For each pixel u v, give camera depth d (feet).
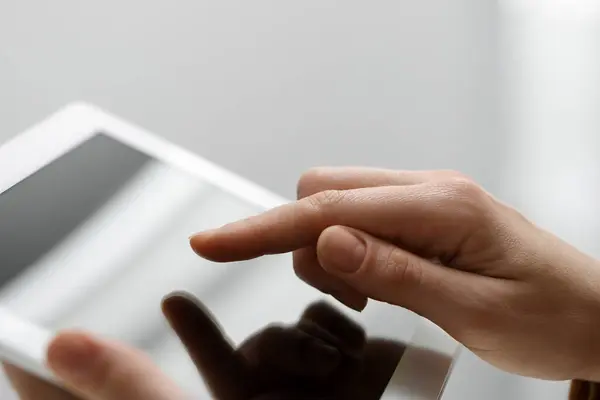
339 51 1.91
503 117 1.93
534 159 1.90
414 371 1.30
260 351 1.31
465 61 1.97
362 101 1.88
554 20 2.05
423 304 1.23
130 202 1.43
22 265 1.31
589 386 1.38
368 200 1.27
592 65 2.01
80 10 1.78
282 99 1.85
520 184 1.87
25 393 1.26
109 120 1.51
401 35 1.96
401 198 1.27
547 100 1.96
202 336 1.31
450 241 1.27
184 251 1.40
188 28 1.84
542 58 2.00
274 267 1.40
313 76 1.88
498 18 2.03
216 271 1.39
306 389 1.28
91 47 1.77
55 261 1.33
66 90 1.73
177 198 1.46
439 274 1.23
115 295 1.32
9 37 1.72
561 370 1.29
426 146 1.87
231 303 1.36
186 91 1.80
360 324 1.35
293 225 1.28
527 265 1.26
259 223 1.29
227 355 1.29
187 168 1.51
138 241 1.39
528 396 1.70
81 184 1.42
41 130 1.44
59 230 1.36
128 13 1.81
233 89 1.83
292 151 1.82
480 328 1.24
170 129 1.77
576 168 1.90
